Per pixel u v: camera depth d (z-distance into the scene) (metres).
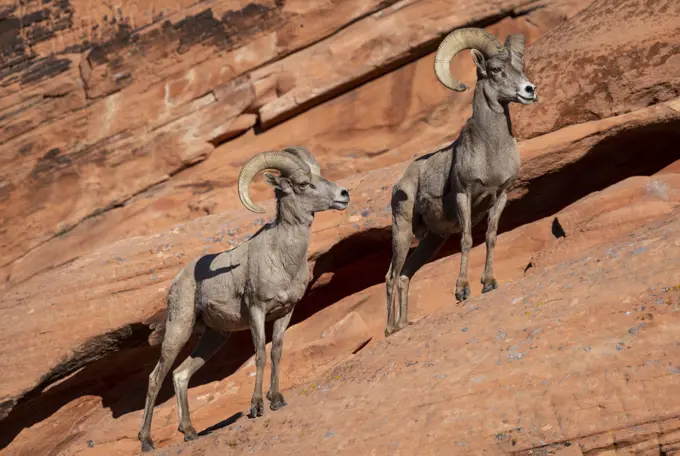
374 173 52.28
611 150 46.50
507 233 47.22
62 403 52.22
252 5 64.19
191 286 39.28
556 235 43.75
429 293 46.84
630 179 42.72
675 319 28.19
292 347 45.81
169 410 47.06
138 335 50.28
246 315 37.62
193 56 64.81
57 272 53.66
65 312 50.50
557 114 48.28
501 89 36.34
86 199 64.25
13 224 65.00
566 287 32.56
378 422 29.84
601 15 51.25
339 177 60.12
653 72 46.72
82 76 66.12
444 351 32.38
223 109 63.66
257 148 63.19
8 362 50.28
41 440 51.91
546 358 28.95
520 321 31.86
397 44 60.97
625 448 25.53
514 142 37.19
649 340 27.78
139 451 47.22
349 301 49.59
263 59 63.72
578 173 47.44
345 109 61.97
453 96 59.56
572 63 48.97
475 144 37.12
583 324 29.88
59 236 64.25
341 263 50.59
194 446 35.69
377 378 32.97
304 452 30.17
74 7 67.69
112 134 64.81
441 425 28.19
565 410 26.70
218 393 46.94
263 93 63.03
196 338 50.31
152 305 49.41
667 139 45.91
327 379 35.97
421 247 41.81
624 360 27.38
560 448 25.98
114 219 63.50
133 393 52.44
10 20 68.50
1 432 52.09
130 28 66.06
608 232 39.28
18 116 66.25
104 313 49.72
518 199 47.62
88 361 50.53
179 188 63.47
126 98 65.19
